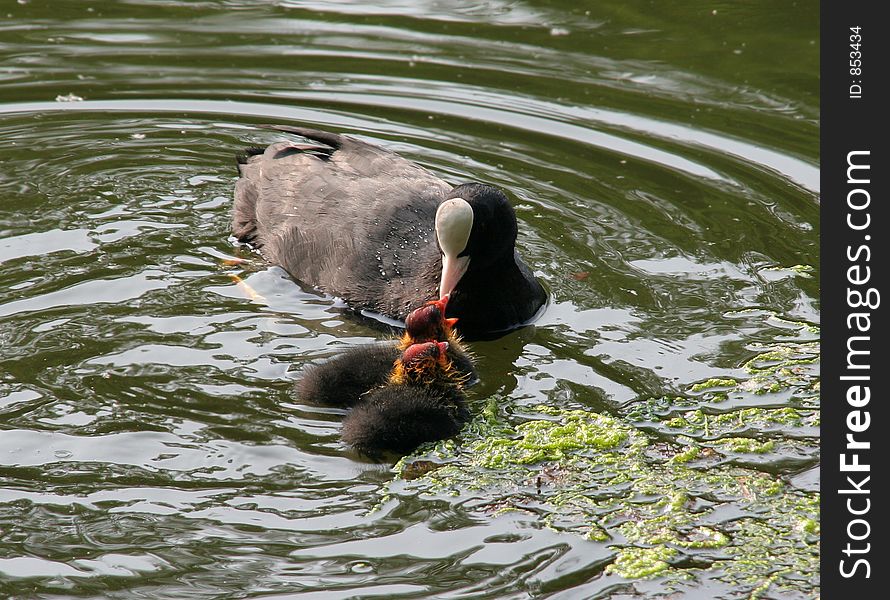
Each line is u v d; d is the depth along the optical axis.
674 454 9.55
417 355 10.08
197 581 7.88
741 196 14.65
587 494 9.02
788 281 12.60
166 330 11.32
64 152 15.51
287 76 18.05
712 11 20.09
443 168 15.40
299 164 13.76
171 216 13.99
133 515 8.57
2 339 10.92
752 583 8.07
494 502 8.90
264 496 8.87
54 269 12.41
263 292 12.37
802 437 9.81
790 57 18.31
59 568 7.98
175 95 17.41
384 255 12.30
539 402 10.38
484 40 19.20
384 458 9.48
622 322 11.82
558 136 16.31
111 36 19.28
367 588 7.84
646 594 7.91
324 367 10.26
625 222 14.03
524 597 7.80
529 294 12.12
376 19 19.98
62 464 9.14
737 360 11.04
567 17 19.95
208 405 10.05
